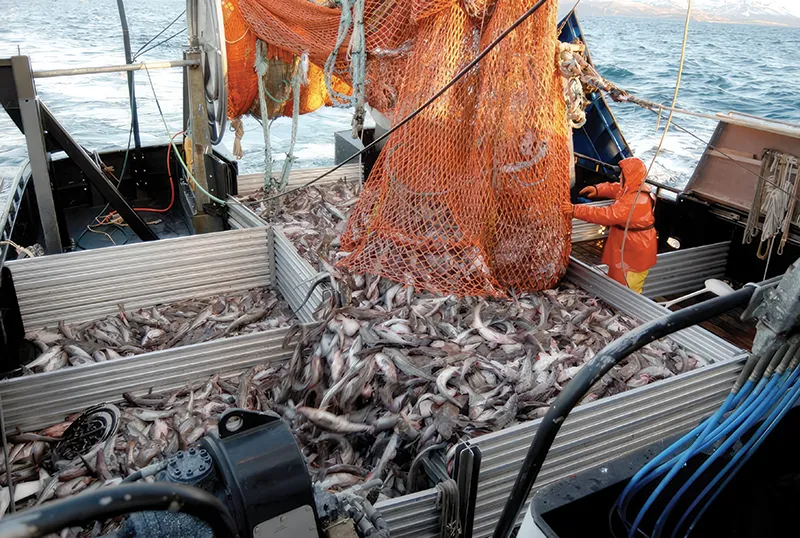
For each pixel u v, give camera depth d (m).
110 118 24.45
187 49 8.20
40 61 36.84
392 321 5.45
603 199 9.40
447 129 6.17
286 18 7.62
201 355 5.60
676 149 20.94
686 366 5.28
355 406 4.94
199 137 8.77
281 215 8.53
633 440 4.52
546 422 1.97
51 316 6.31
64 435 5.04
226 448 2.06
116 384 5.35
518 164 6.03
